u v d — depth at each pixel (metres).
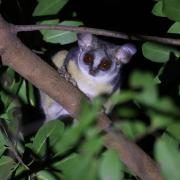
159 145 0.54
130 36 0.99
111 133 0.63
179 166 0.52
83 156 0.53
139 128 0.66
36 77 0.96
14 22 1.13
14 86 1.06
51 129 1.01
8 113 1.04
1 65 1.08
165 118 0.59
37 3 1.12
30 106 1.08
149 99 0.57
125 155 0.82
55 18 1.11
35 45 1.12
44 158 1.01
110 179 0.53
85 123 0.55
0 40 0.96
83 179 0.52
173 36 1.06
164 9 1.00
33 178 1.00
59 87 0.96
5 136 1.00
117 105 0.94
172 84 1.02
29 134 1.12
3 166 1.00
